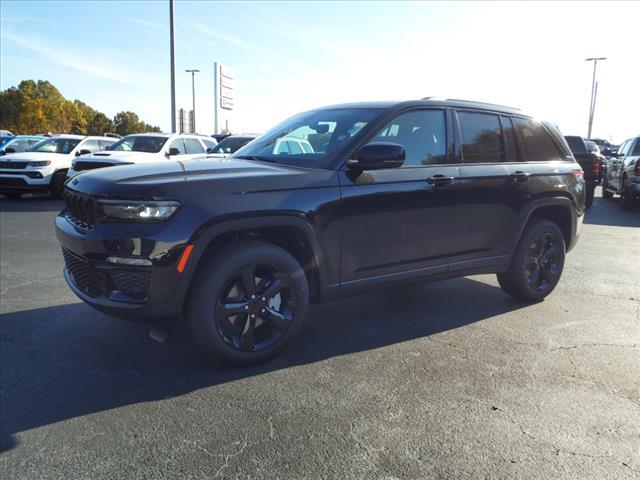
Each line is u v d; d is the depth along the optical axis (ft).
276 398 9.82
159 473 7.55
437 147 13.57
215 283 10.36
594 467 7.82
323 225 11.43
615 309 15.70
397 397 9.91
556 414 9.36
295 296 11.45
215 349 10.58
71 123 367.45
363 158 11.46
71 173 34.68
